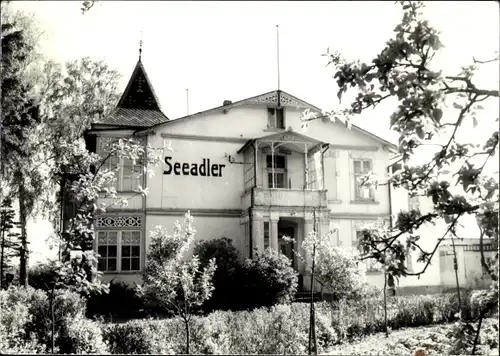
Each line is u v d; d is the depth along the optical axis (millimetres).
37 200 10031
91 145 17828
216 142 19125
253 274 15172
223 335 9844
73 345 8648
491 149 4000
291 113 20062
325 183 19031
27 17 10133
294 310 11117
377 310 12164
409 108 3695
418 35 3734
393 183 4348
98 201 17141
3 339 8172
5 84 10008
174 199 18250
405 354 8938
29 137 10180
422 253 4430
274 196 17922
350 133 19750
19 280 9625
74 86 12133
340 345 10867
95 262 7988
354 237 18719
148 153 8938
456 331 4211
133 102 19172
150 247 10203
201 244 16797
